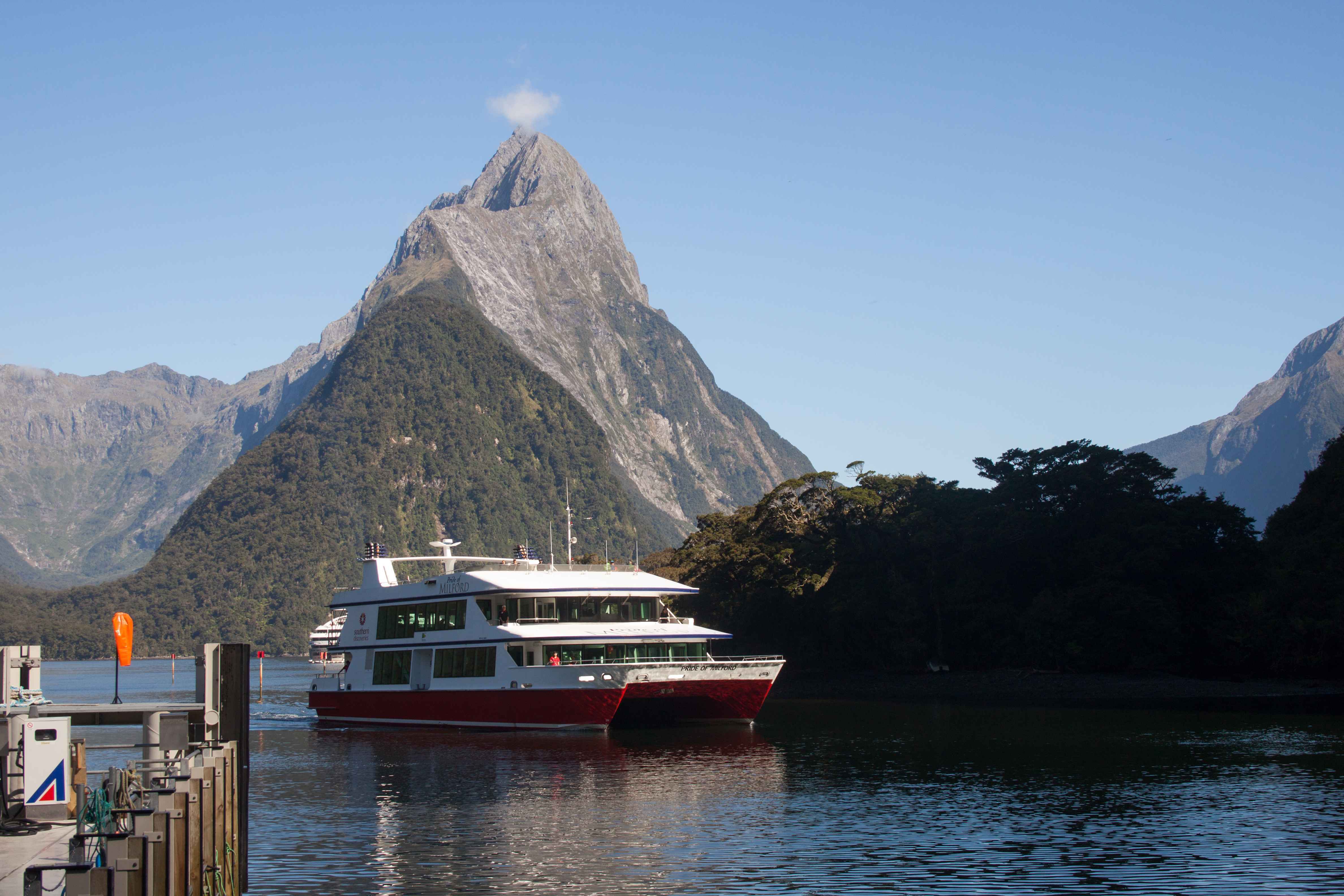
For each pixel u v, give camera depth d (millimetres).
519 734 68188
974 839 37312
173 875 19250
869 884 31906
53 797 24797
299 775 53656
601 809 43688
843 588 124562
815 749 61438
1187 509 116375
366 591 79625
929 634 122750
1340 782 47344
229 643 27031
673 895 31031
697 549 137125
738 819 41406
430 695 73250
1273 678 102562
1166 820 40031
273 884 32406
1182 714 78500
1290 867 33094
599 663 68625
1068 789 46625
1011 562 122750
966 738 65688
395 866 34500
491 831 39688
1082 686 103500
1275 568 104625
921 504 128875
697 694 68750
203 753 23688
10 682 28969
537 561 78375
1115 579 111375
